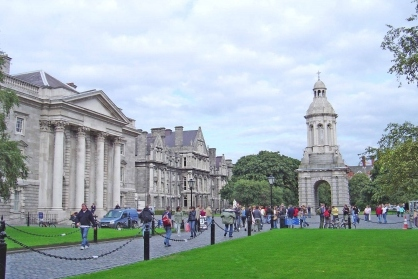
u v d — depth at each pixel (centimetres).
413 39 2052
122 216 4769
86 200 6706
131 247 2720
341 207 8688
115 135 7300
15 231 3841
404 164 2147
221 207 14825
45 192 5928
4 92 3581
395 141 2281
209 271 1552
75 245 2859
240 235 3709
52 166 6047
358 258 1902
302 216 4912
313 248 2330
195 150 13250
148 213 2834
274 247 2395
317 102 9656
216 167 15012
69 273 1686
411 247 2316
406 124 2275
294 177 11631
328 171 8912
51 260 2078
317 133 9444
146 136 11331
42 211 5859
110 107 7094
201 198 13362
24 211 5616
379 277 1410
